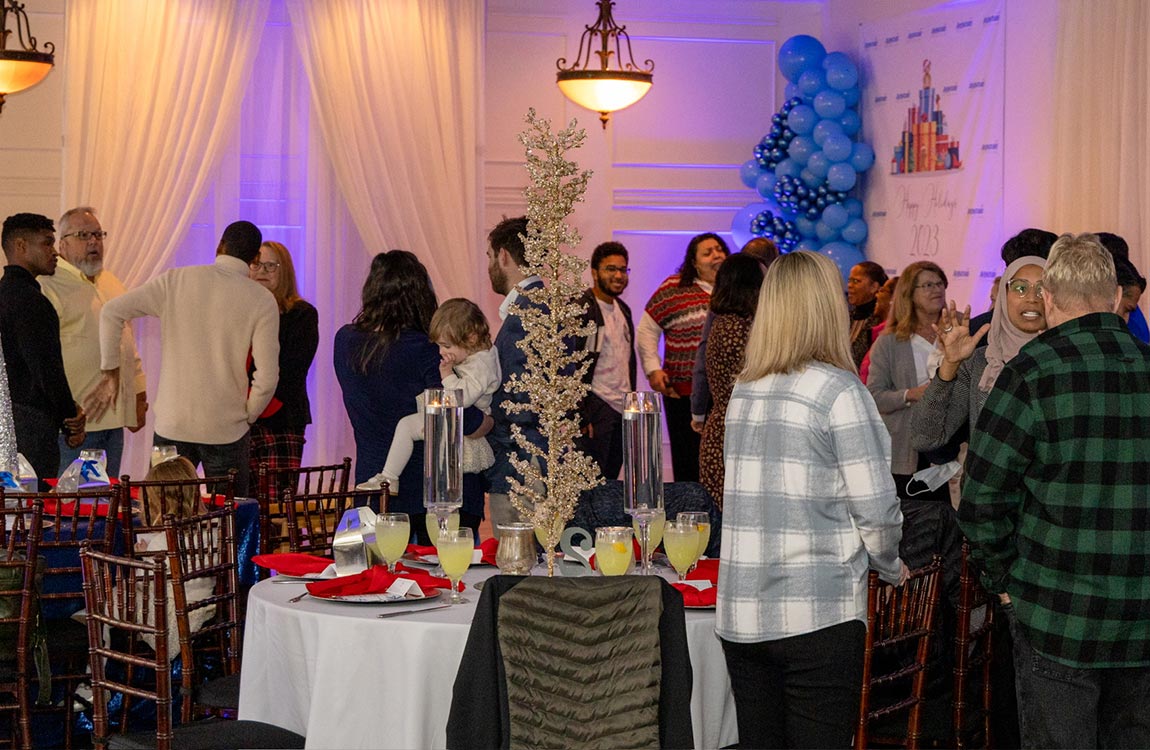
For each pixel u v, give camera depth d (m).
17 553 3.59
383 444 4.38
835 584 2.60
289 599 3.01
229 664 3.74
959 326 3.79
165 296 5.43
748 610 2.62
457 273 8.10
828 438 2.59
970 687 3.41
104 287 6.48
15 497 3.55
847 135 8.36
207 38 7.80
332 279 8.20
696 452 7.25
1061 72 6.52
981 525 2.74
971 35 7.45
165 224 7.71
